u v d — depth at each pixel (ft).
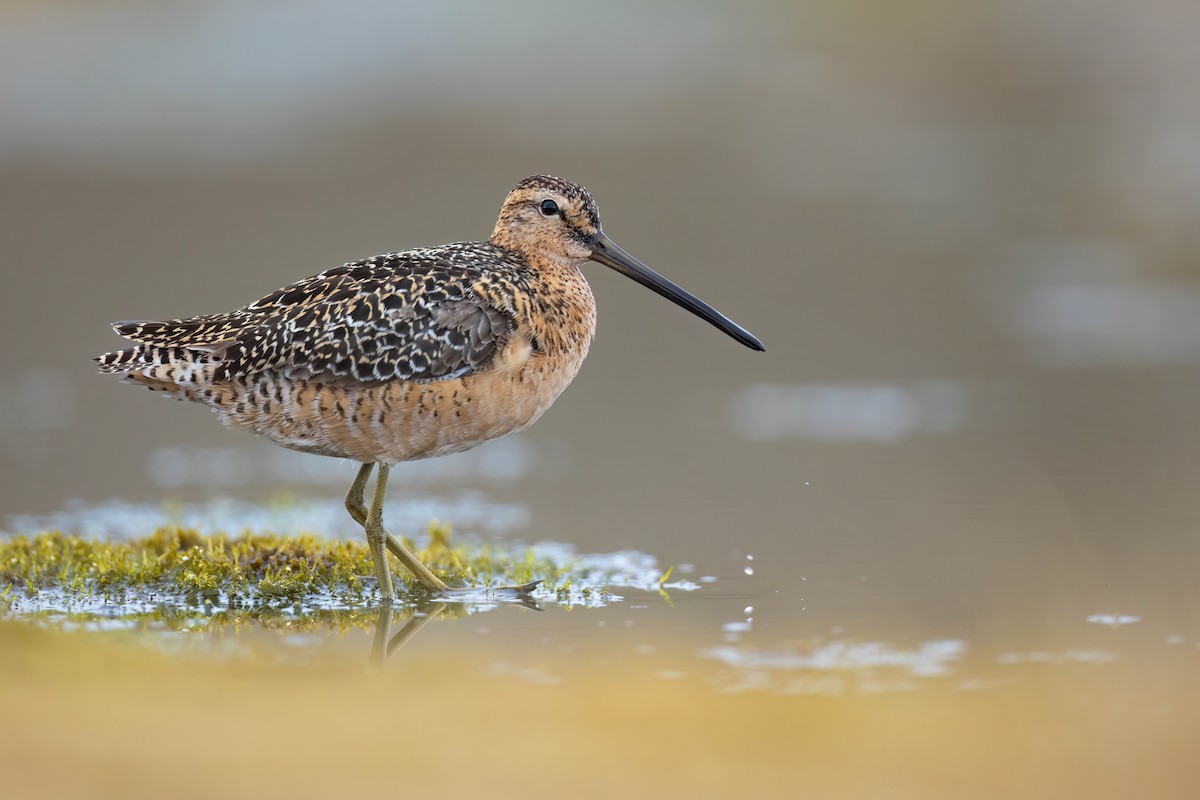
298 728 23.93
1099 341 65.41
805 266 76.95
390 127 101.96
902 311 70.08
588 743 23.25
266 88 102.89
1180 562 37.83
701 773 21.84
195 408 61.82
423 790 20.84
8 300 69.77
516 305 36.14
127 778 21.18
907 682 28.30
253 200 88.63
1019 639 31.68
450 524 43.88
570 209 39.19
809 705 26.07
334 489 50.85
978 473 48.62
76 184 92.84
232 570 37.68
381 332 34.71
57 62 101.65
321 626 34.27
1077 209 85.30
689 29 106.73
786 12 106.63
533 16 106.63
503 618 34.88
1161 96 94.58
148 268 74.69
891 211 87.56
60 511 47.11
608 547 42.16
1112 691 27.32
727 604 35.88
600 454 53.16
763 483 48.57
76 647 30.01
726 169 95.91
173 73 102.42
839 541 41.39
